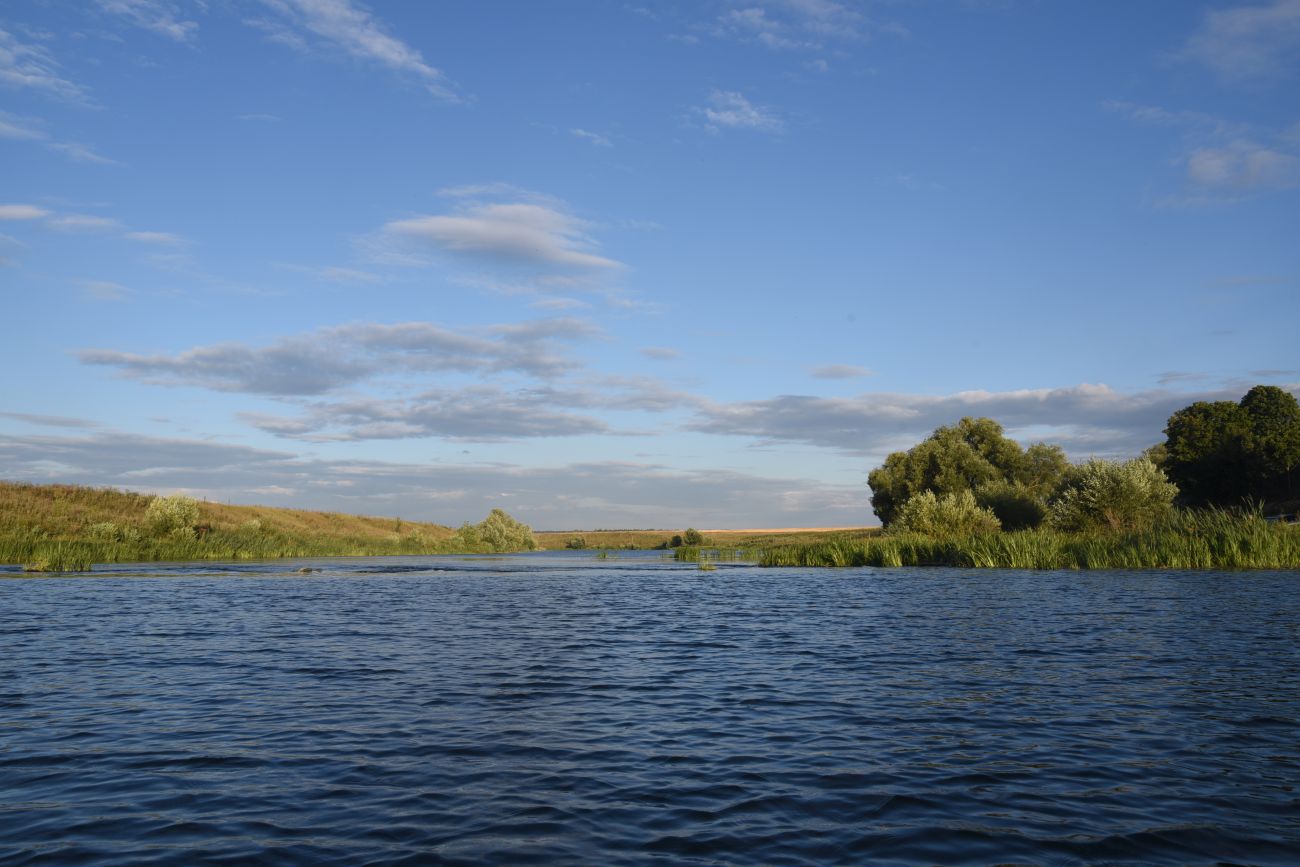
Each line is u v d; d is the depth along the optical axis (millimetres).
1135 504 46312
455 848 6523
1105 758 8930
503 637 19438
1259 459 67812
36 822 7145
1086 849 6441
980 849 6461
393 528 114500
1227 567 35500
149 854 6426
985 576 36594
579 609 26359
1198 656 14977
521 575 46875
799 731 10258
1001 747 9414
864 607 25281
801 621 22141
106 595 30578
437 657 16328
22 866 6184
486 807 7516
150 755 9219
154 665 15305
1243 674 13352
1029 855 6332
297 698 12312
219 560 59312
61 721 10836
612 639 19000
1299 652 15219
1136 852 6379
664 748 9500
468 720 10906
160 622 22156
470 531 99812
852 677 13898
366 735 10102
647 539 153250
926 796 7770
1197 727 10141
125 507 75625
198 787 8109
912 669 14516
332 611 25500
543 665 15391
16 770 8656
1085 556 39438
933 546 47875
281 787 8109
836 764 8828
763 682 13562
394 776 8461
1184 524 40125
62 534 60125
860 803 7586
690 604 27766
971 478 75875
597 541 152875
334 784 8203
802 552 53250
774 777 8383
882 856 6328
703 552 76375
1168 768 8539
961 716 10945
